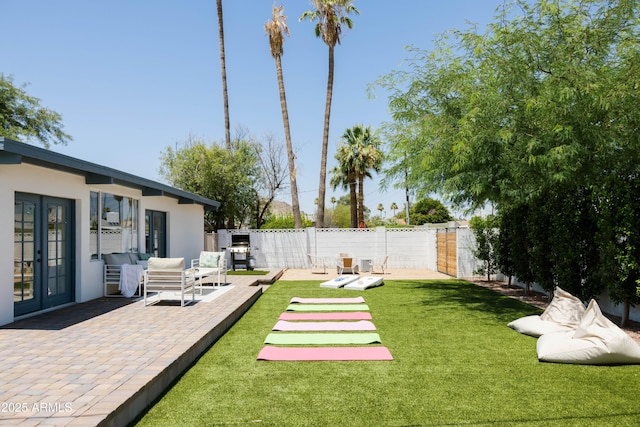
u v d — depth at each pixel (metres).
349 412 3.60
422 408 3.67
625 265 6.18
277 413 3.58
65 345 5.16
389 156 10.34
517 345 5.81
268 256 19.02
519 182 7.99
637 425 3.32
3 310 6.45
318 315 8.02
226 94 21.52
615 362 4.83
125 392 3.54
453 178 8.01
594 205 7.02
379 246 18.84
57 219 8.17
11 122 18.22
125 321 6.62
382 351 5.52
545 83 6.96
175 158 21.61
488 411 3.60
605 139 6.50
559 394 3.98
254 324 7.34
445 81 8.55
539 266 8.98
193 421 3.44
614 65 6.80
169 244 13.72
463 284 12.95
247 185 22.08
